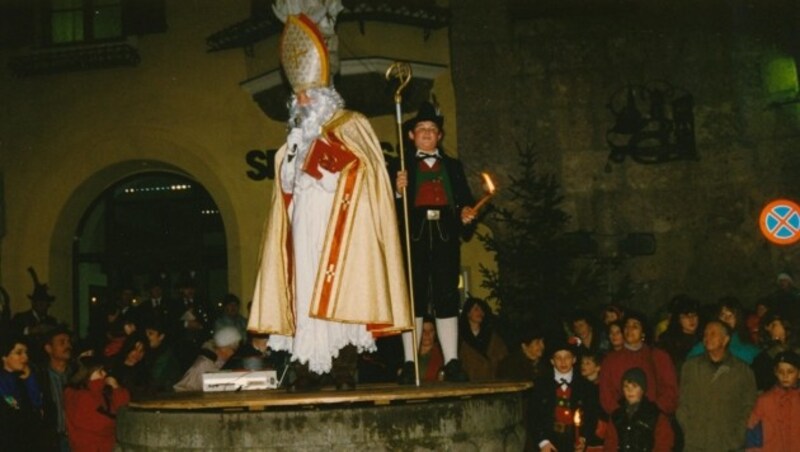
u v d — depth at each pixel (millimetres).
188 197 17156
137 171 16797
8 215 16156
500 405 5496
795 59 14906
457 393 5113
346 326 5469
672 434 8062
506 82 15266
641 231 15047
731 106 15125
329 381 5688
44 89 16266
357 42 14539
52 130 16203
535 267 13641
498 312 13664
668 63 15242
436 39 15250
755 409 7973
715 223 14984
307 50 5633
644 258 14969
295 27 5695
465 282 14891
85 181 16156
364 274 5312
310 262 5500
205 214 17078
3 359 7723
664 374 8359
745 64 15141
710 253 14938
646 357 8383
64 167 16109
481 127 15203
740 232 14930
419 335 6285
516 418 5742
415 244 6223
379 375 9023
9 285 16000
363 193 5414
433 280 6254
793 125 14945
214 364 8914
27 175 16188
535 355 9320
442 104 15234
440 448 5031
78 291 16891
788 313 10258
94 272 17078
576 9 15195
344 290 5273
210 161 15641
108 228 17250
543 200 14578
